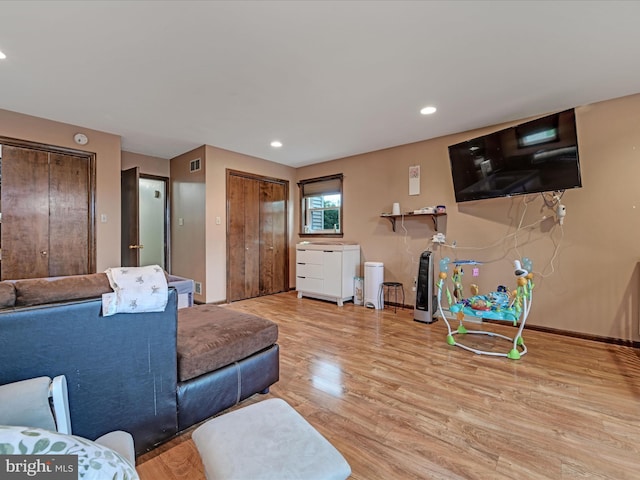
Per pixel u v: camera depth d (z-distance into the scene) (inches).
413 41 78.8
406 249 170.2
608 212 115.5
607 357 102.7
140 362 54.1
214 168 177.2
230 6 66.5
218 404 66.7
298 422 42.6
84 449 24.8
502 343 116.2
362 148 178.2
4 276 122.7
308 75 95.7
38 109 121.4
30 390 35.1
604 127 115.0
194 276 182.9
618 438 61.9
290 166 226.2
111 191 150.0
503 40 78.3
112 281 51.7
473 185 135.9
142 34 75.9
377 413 70.4
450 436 62.4
